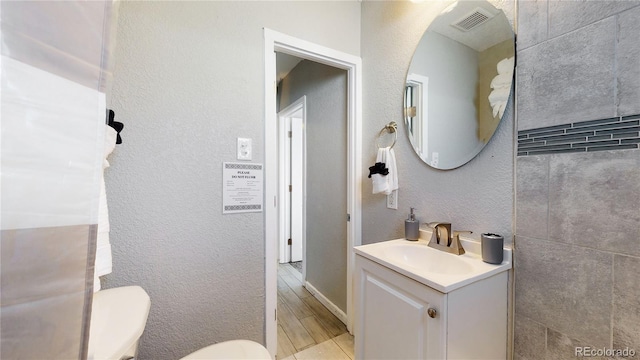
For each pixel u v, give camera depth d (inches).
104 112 14.9
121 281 43.4
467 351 32.6
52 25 12.6
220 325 51.7
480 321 34.0
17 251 11.4
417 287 34.1
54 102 12.6
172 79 46.8
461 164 44.5
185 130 48.0
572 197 30.6
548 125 32.9
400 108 57.7
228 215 52.2
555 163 32.2
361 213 69.9
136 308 30.8
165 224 46.6
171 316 47.3
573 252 30.5
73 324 13.4
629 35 26.2
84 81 14.0
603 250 28.1
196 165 49.1
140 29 44.2
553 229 32.4
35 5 12.1
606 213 27.8
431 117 50.3
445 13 47.8
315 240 93.5
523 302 35.5
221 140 51.3
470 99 43.1
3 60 11.0
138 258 44.6
